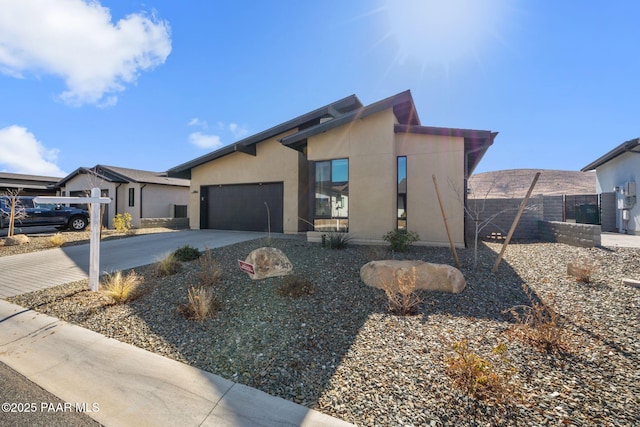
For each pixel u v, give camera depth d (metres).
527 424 1.87
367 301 4.22
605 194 12.61
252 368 2.72
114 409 2.21
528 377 2.39
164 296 4.72
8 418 2.12
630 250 6.82
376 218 8.37
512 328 3.31
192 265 6.38
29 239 11.01
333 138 8.98
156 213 18.50
